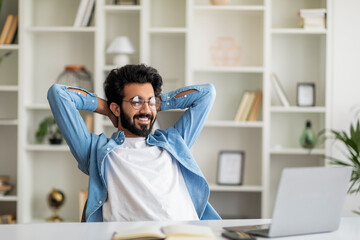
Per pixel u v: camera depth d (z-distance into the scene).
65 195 4.11
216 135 4.09
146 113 1.93
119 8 3.79
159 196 1.82
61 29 3.80
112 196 1.83
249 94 3.85
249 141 4.07
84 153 1.94
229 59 4.07
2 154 4.11
